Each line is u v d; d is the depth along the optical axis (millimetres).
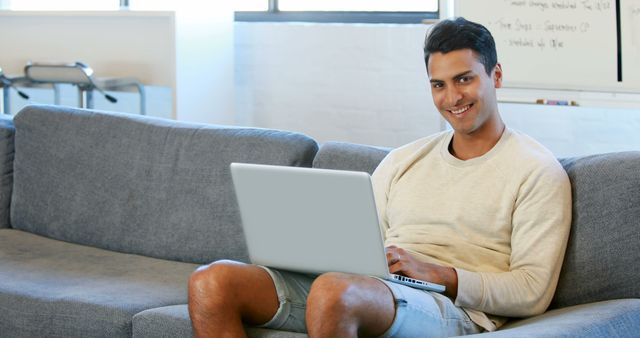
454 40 2746
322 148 3408
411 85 6246
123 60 6566
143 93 6547
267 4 6797
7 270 3480
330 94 6527
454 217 2791
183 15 6223
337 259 2562
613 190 2705
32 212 3990
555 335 2252
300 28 6555
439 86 2799
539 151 2775
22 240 3889
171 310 2930
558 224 2668
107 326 3012
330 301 2346
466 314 2652
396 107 6312
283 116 6727
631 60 4531
